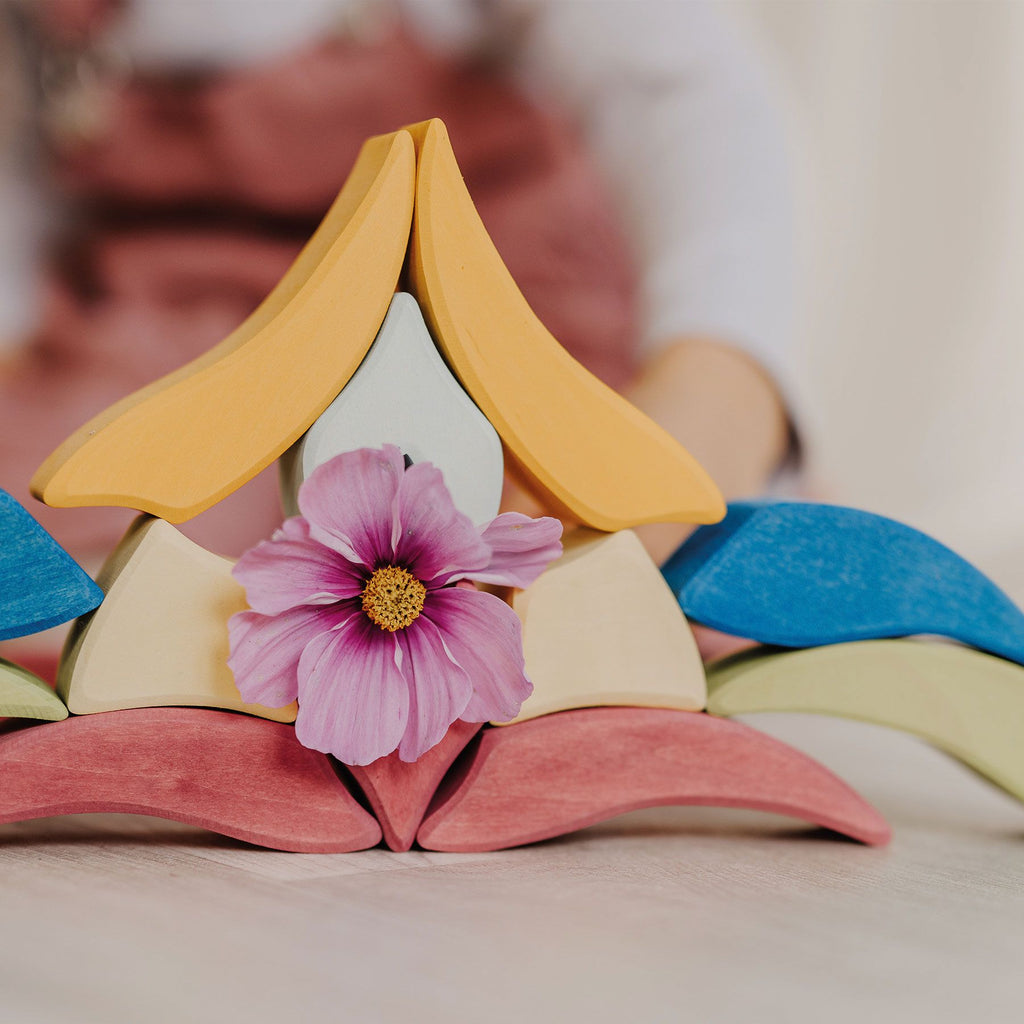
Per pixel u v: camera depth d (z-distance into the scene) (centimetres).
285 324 50
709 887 49
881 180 108
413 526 49
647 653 52
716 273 88
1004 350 109
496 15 94
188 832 53
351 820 51
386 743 49
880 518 53
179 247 94
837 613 53
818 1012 42
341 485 49
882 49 106
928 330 110
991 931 47
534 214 96
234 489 50
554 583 52
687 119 92
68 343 95
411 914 46
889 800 62
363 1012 41
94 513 82
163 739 49
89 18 92
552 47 94
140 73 93
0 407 91
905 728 54
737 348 86
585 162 95
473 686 50
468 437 51
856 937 46
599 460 52
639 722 52
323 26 93
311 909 46
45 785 49
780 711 53
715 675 54
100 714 49
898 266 109
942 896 50
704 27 92
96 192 95
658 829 55
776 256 89
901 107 107
